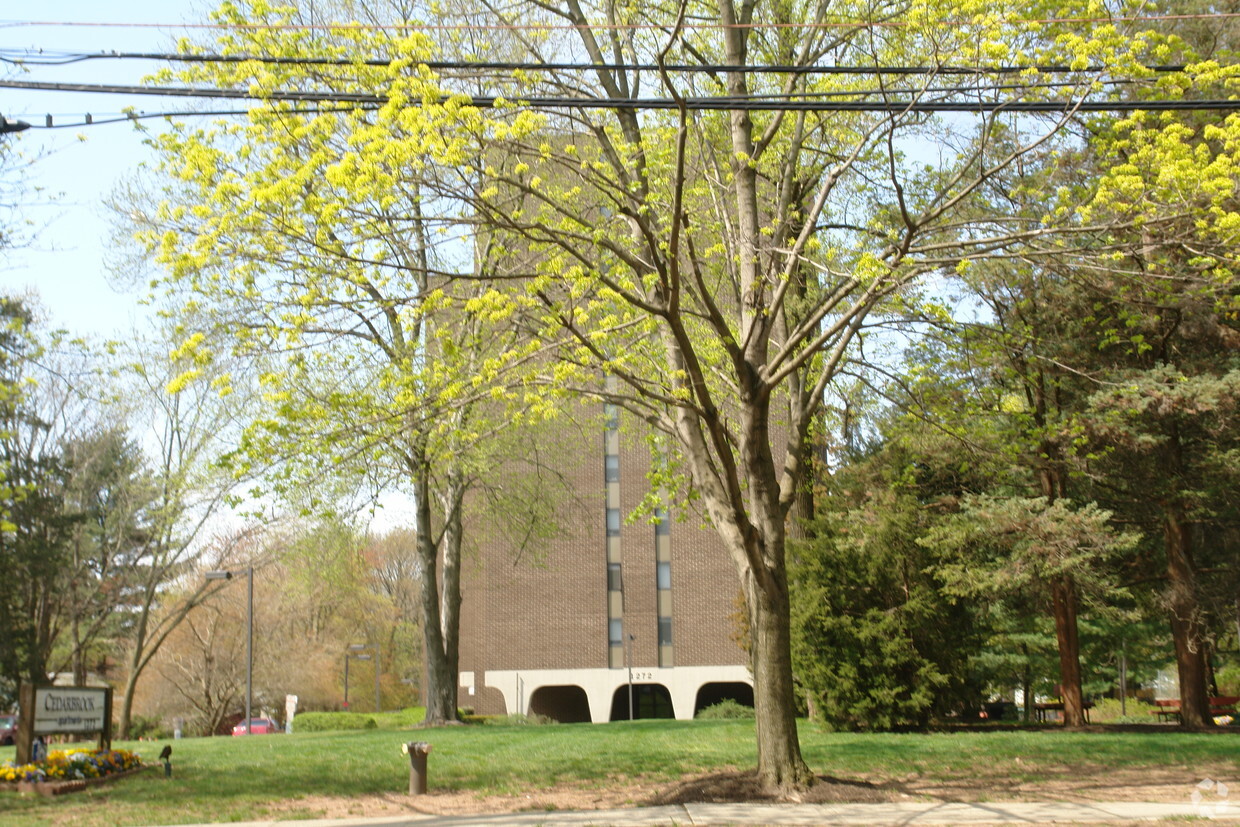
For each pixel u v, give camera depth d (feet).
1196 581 68.85
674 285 34.45
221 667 144.66
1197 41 56.18
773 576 39.93
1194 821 32.37
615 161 41.45
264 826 33.86
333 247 32.53
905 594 62.44
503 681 129.70
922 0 33.81
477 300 33.50
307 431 36.60
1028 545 61.52
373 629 208.95
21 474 85.81
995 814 33.96
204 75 34.86
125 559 125.59
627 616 129.08
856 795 37.50
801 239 39.99
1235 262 36.76
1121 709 126.31
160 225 54.19
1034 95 37.22
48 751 45.11
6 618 103.91
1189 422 67.00
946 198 48.70
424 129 30.83
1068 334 63.98
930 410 52.39
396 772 46.09
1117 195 38.34
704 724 69.67
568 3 45.44
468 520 91.25
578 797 39.40
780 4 47.93
